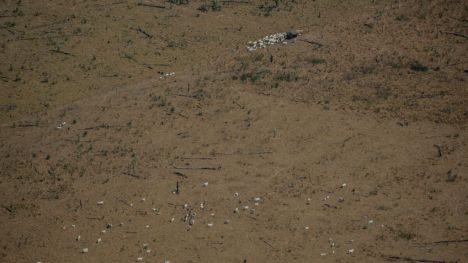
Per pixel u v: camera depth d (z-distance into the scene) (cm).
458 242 4312
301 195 4981
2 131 6456
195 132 5953
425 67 6606
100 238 4669
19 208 5097
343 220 4662
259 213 4812
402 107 6050
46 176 5491
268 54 7412
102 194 5172
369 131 5753
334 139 5684
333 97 6322
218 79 6925
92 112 6569
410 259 4188
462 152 5325
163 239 4612
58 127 6341
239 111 6225
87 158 5697
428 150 5416
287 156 5497
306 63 7038
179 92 6738
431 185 4959
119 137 5988
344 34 7581
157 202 5022
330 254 4325
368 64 6831
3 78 7912
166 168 5444
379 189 4981
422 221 4562
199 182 5222
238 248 4459
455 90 6200
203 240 4572
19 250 4612
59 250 4581
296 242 4475
